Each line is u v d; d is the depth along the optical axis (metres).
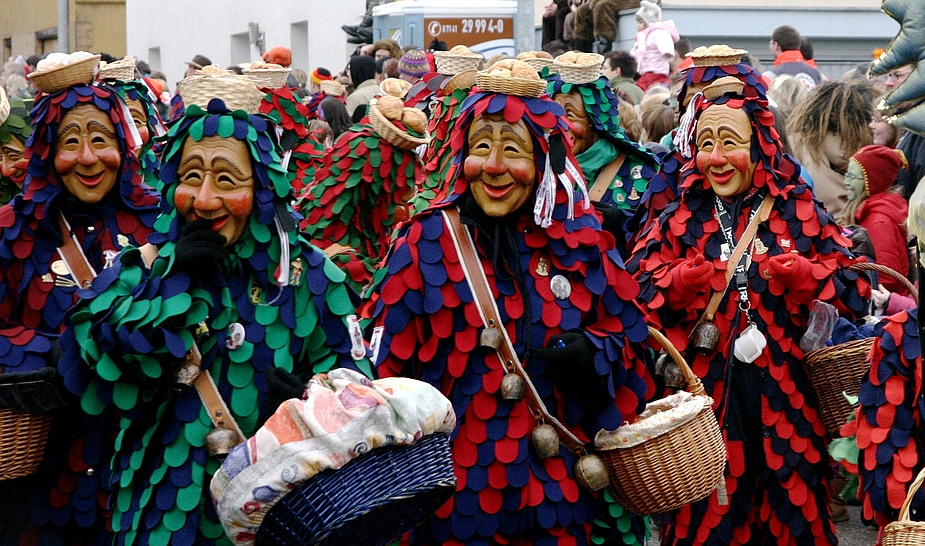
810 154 7.05
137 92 5.66
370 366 3.61
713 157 4.77
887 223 6.36
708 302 4.75
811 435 4.79
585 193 4.01
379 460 3.10
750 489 4.76
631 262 4.96
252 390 3.46
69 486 4.15
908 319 3.65
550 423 3.90
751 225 4.82
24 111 4.93
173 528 3.38
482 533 3.86
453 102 6.34
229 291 3.48
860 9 12.48
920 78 2.23
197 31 25.77
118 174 4.44
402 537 3.90
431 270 3.90
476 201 3.91
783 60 9.95
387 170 6.26
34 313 4.31
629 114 7.47
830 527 4.88
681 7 12.17
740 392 4.74
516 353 3.90
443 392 3.93
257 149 3.47
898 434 3.61
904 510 3.37
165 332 3.32
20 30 34.53
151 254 3.54
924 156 7.07
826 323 4.69
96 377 3.53
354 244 6.33
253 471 3.04
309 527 3.05
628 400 3.96
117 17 31.83
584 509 3.93
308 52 21.17
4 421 3.81
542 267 3.94
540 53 6.68
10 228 4.32
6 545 4.17
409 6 14.05
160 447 3.48
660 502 3.86
